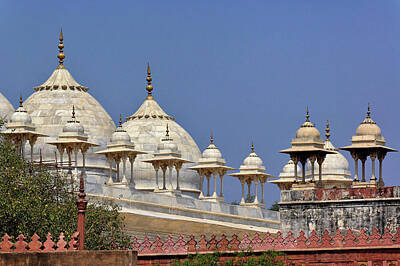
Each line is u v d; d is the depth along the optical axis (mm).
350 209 73750
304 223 74938
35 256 50938
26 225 66688
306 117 81688
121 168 118000
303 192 75375
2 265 50062
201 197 116000
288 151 80000
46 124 111625
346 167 113500
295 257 69625
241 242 70625
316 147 80062
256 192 118500
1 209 66062
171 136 123500
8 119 107562
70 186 87438
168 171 121000
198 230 100125
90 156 112375
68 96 115188
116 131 108562
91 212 72750
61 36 120000
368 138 79125
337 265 68875
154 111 127188
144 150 121438
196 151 124688
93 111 115688
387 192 72938
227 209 105438
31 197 68625
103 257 52688
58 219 68562
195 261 69062
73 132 101625
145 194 95688
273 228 110250
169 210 97562
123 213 90500
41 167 76375
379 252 68062
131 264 53312
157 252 71688
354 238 68938
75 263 51906
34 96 115500
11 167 71750
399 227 68250
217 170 117125
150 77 130375
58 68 118812
